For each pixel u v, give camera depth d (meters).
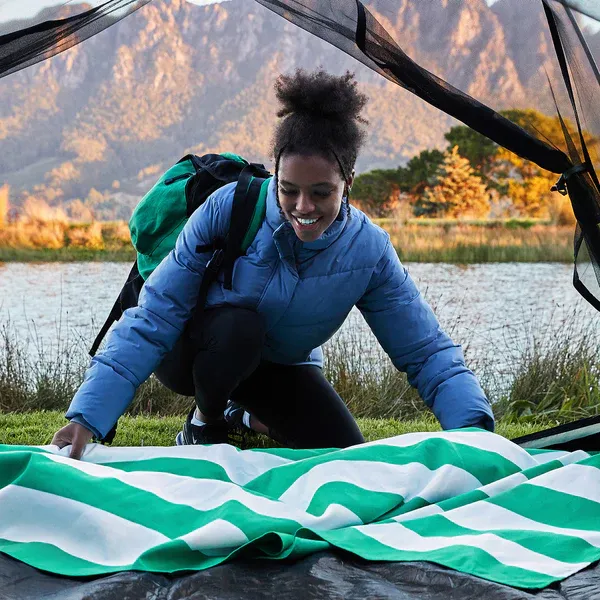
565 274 13.20
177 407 5.20
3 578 1.84
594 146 2.64
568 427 3.00
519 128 2.68
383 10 2.63
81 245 21.80
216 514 2.08
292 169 2.42
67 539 2.04
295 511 2.13
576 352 5.74
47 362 6.00
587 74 2.57
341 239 2.75
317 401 3.17
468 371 2.89
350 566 1.92
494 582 1.82
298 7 2.72
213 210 2.78
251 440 3.75
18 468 2.25
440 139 35.81
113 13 2.78
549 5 2.52
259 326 2.83
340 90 2.44
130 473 2.27
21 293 11.12
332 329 2.97
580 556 1.98
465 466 2.43
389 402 5.30
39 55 2.77
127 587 1.77
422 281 11.93
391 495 2.31
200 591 1.78
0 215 25.98
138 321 2.67
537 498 2.26
